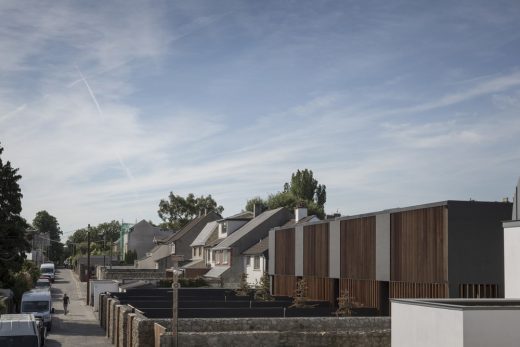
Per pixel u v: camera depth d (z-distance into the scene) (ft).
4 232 178.81
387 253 106.52
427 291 95.91
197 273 266.77
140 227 451.12
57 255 635.66
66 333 144.15
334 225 128.36
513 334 57.88
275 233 165.68
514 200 82.43
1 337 89.71
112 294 162.09
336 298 129.18
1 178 180.14
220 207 484.74
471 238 91.09
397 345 68.03
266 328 99.66
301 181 399.44
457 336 58.03
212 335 81.25
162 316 119.34
